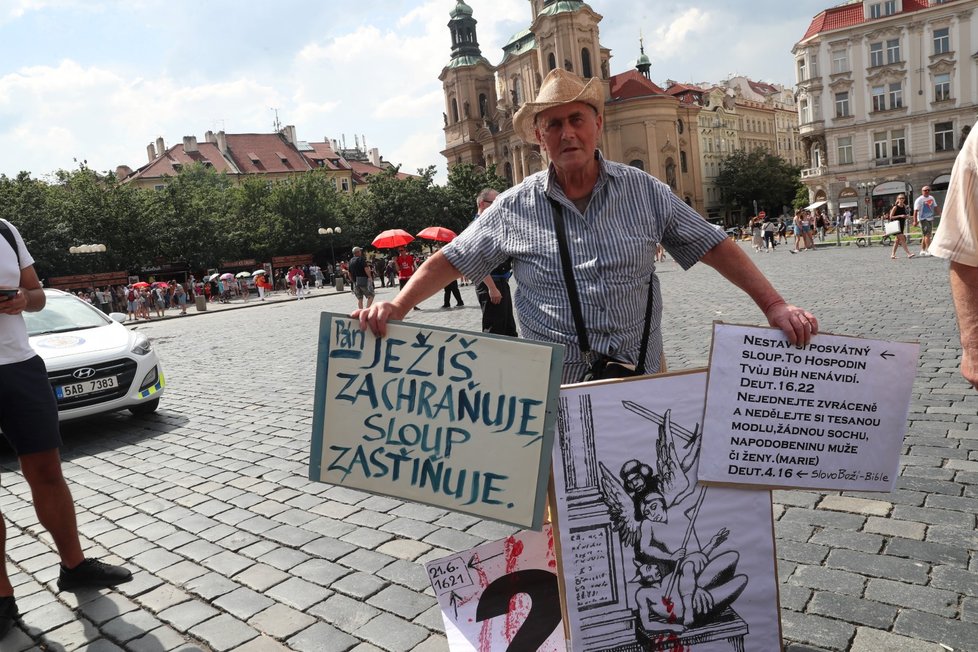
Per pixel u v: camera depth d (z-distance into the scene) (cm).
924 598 268
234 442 588
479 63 8394
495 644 227
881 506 350
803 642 249
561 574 204
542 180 218
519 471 203
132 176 7456
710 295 1398
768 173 8369
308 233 5641
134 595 322
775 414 203
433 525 379
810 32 5747
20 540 401
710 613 207
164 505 444
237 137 8262
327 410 217
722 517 207
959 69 5122
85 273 4500
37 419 306
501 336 204
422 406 210
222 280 3853
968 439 429
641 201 215
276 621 290
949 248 184
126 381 664
